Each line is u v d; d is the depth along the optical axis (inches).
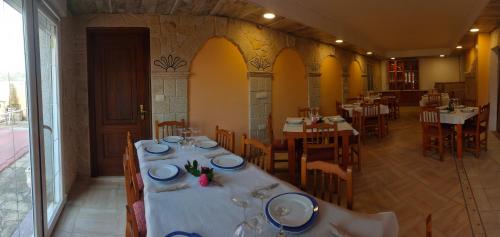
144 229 71.8
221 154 101.5
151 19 167.6
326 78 280.7
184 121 168.6
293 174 139.7
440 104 320.5
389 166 177.2
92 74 166.9
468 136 211.0
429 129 199.8
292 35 230.2
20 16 89.9
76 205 132.8
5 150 79.9
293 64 234.5
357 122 225.5
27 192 93.5
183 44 173.6
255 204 61.5
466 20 231.6
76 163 163.9
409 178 155.6
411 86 497.7
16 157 86.1
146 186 73.1
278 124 222.4
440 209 118.8
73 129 158.4
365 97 326.0
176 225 53.6
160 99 170.4
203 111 182.4
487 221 107.8
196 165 81.0
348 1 180.1
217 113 186.7
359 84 363.6
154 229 52.4
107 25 163.0
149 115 172.9
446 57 478.9
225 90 188.5
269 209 56.4
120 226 114.2
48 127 117.7
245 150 101.7
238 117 194.2
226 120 189.9
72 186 154.6
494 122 259.3
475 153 193.6
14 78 85.5
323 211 56.8
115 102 170.1
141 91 171.5
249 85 196.9
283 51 225.5
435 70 486.9
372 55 382.3
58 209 122.3
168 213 58.1
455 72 477.7
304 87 246.2
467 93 361.4
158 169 83.9
